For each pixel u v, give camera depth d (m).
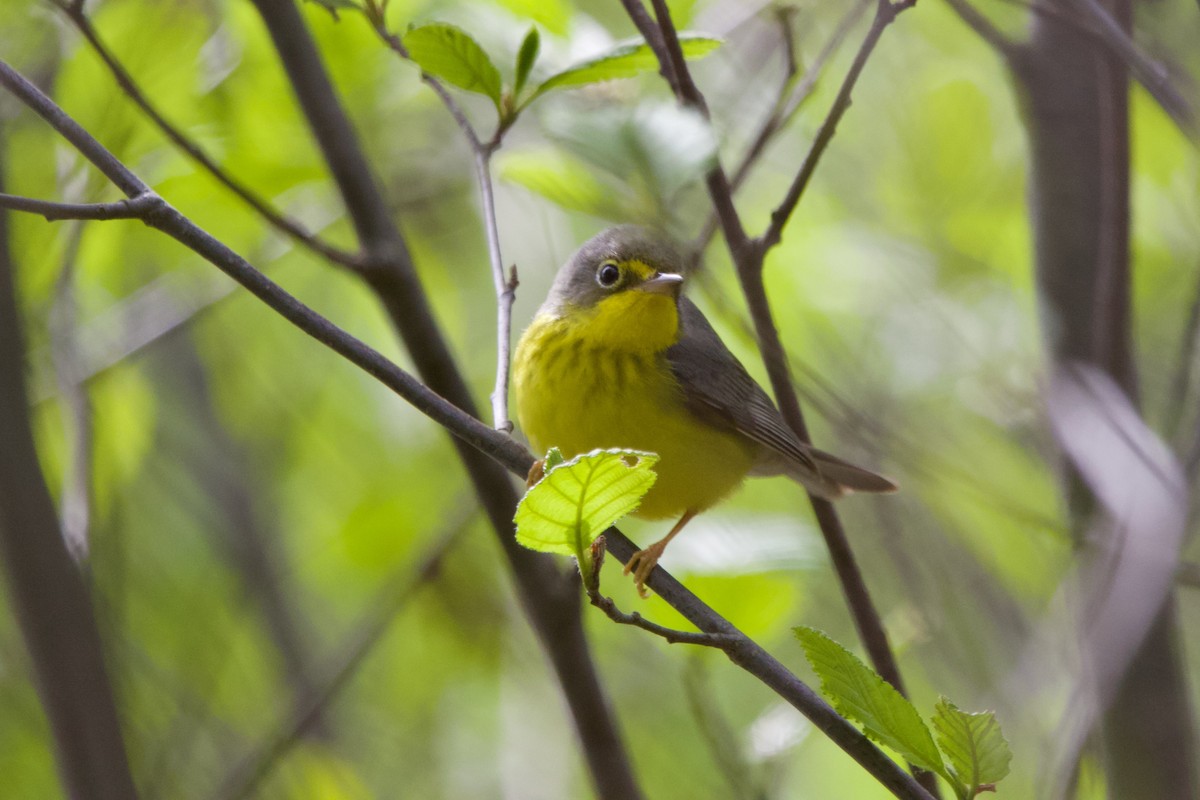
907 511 12.62
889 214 14.37
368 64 11.74
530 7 9.69
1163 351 12.72
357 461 14.60
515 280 8.25
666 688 14.00
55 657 7.07
